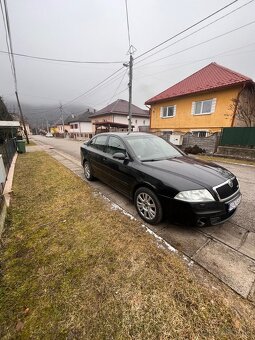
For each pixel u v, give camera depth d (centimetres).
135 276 199
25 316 161
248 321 155
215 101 1238
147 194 300
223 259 225
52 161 888
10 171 663
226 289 185
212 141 1085
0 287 188
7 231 286
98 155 458
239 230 286
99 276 199
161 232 280
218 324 153
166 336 144
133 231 281
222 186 264
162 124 1670
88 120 4188
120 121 2794
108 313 162
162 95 1639
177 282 192
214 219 255
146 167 313
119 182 375
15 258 229
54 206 371
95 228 290
